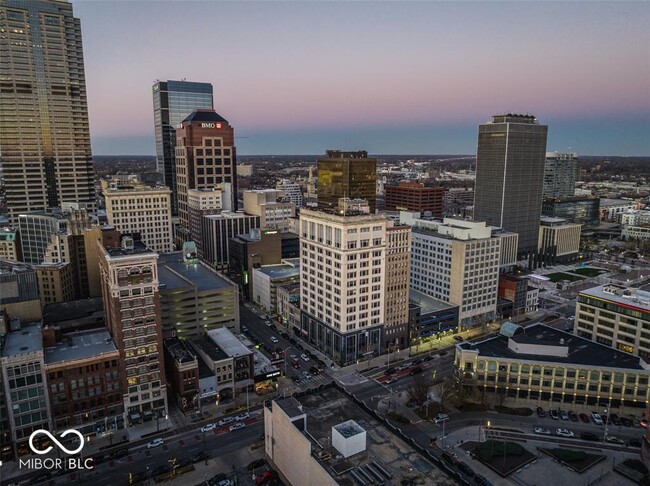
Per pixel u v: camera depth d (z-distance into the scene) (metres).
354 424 113.75
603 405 161.00
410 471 103.88
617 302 187.75
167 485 126.25
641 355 181.50
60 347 151.88
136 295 146.88
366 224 189.50
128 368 149.38
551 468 132.25
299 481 116.25
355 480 100.88
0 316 146.12
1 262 174.75
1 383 132.88
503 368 165.88
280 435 125.31
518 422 154.62
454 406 163.50
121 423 150.75
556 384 163.00
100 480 128.12
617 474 130.00
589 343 179.50
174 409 161.75
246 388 171.88
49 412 139.50
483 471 130.75
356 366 194.12
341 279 189.00
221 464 134.75
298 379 182.62
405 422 153.12
